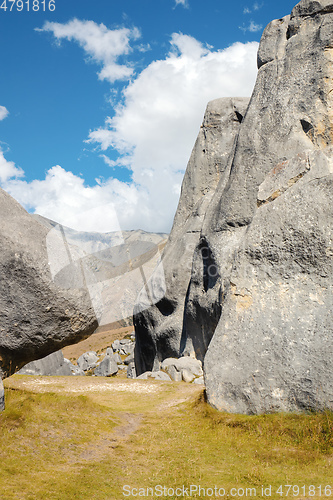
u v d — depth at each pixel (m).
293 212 11.04
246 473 6.66
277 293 10.66
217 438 8.43
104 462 7.02
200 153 24.42
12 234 7.71
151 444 8.12
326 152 11.38
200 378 15.95
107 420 9.28
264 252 11.13
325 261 10.30
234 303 11.11
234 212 17.80
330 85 16.12
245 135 18.16
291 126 16.66
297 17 18.20
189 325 19.45
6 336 7.94
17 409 8.23
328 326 9.56
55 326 7.89
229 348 10.58
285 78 17.73
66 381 15.55
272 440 8.16
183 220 23.70
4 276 7.69
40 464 6.59
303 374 9.23
